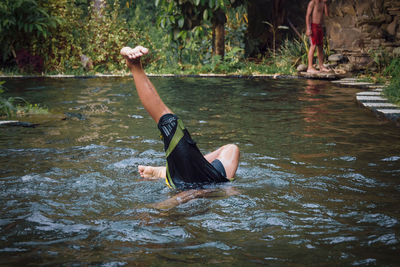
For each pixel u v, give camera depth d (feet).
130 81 39.60
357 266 7.24
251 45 54.54
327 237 8.44
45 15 45.96
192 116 22.58
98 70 47.88
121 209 10.02
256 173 12.91
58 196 10.86
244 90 33.04
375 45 43.42
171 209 10.00
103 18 49.70
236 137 17.88
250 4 51.11
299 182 12.05
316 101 27.63
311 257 7.59
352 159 14.49
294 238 8.40
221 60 47.37
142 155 15.01
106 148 15.98
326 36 47.83
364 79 37.70
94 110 24.41
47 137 17.85
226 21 50.03
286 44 50.75
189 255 7.67
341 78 41.04
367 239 8.31
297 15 54.19
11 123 20.65
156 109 11.62
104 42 48.60
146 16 58.13
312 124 20.54
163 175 12.58
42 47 46.19
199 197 10.78
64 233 8.63
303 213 9.75
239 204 10.30
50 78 42.06
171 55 50.78
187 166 11.55
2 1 42.98
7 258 7.57
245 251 7.84
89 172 12.95
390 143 16.76
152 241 8.26
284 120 21.53
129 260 7.47
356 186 11.69
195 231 8.75
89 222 9.22
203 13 45.21
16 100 27.89
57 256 7.63
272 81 39.42
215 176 11.88
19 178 12.26
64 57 46.91
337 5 46.03
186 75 43.91
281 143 16.84
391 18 43.21
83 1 53.42
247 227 8.96
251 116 22.61
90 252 7.80
